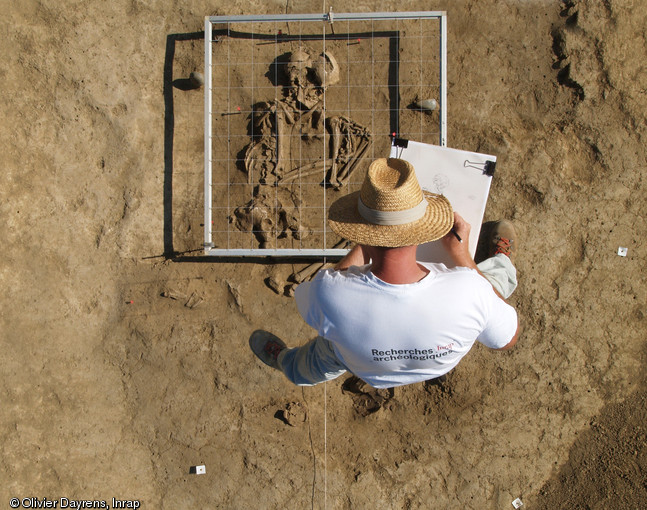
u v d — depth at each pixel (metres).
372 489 3.86
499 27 3.93
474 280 1.97
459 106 3.93
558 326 3.85
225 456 3.90
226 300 3.94
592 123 3.89
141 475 3.93
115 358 3.95
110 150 3.98
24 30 4.02
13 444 3.95
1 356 3.95
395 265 1.91
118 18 4.01
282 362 3.27
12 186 4.00
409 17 3.71
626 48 3.88
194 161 3.97
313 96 3.91
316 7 3.98
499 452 3.84
